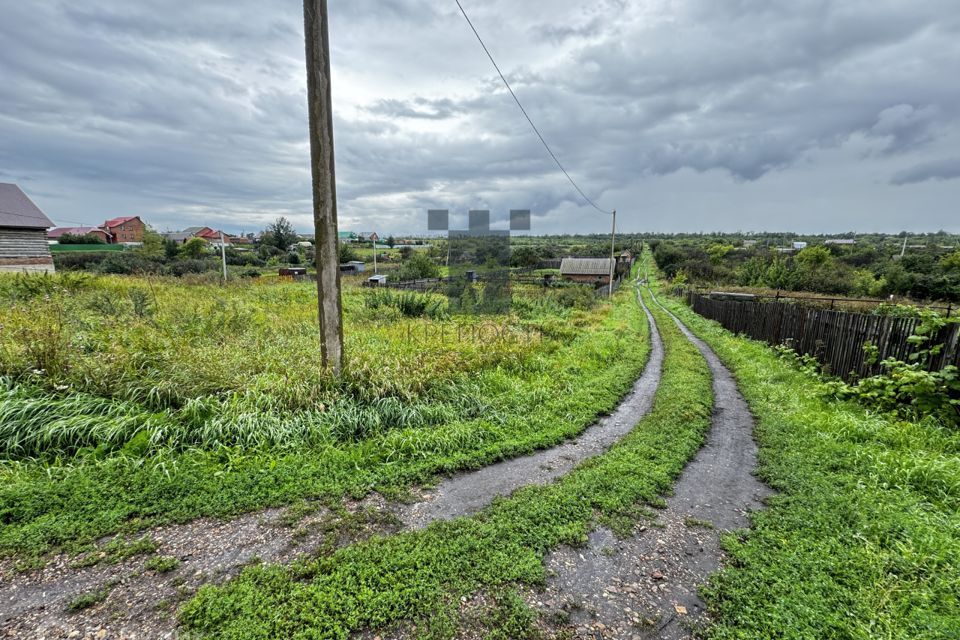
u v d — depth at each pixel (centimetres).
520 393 604
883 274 2952
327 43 470
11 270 1688
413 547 268
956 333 505
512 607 222
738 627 213
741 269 3866
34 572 231
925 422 484
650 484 365
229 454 368
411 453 409
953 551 264
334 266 500
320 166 478
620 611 224
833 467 408
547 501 330
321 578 235
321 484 339
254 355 563
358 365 538
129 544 258
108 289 1090
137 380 433
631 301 2878
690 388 689
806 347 877
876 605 223
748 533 297
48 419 362
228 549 260
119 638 191
